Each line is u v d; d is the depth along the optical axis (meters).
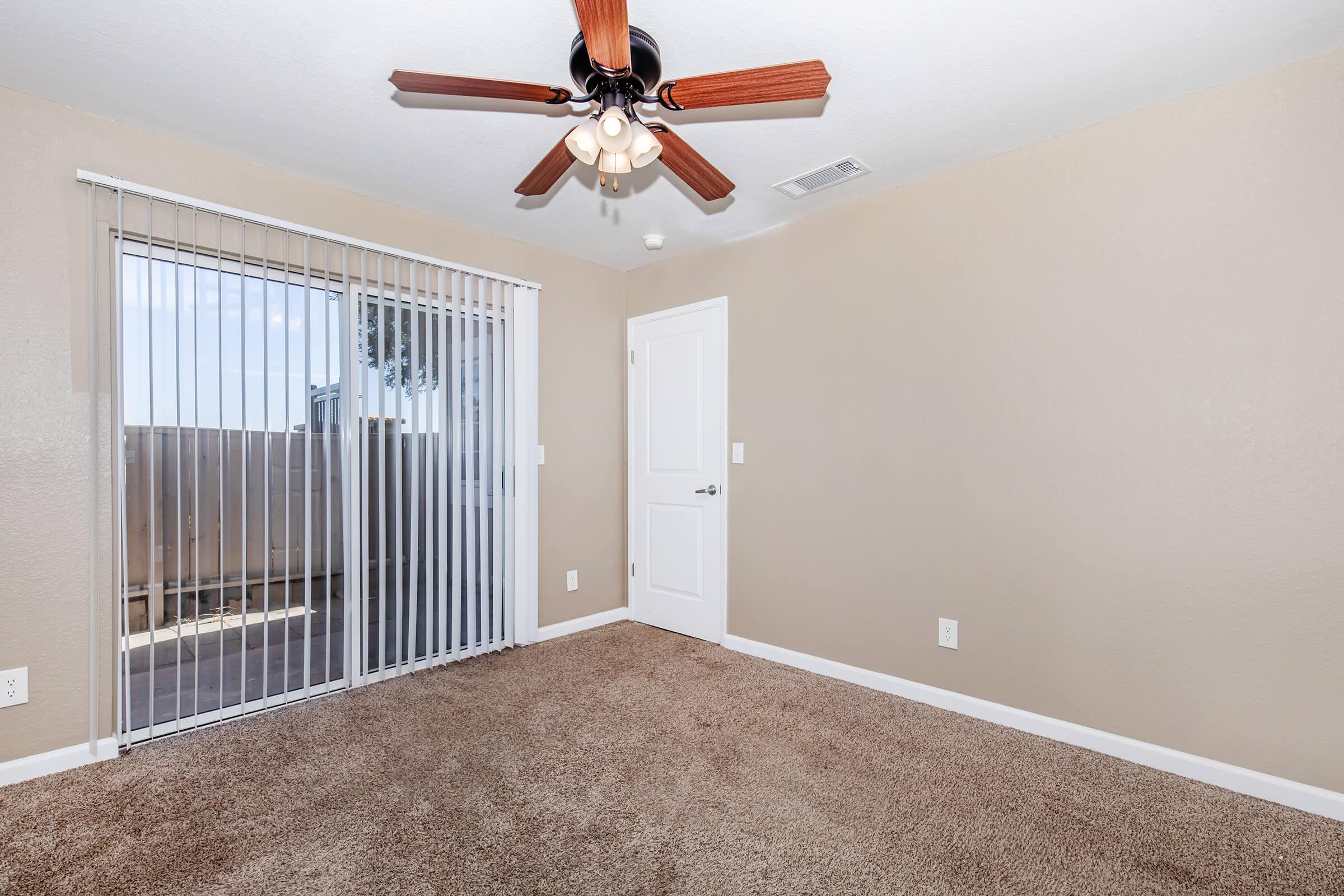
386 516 2.90
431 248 3.13
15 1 1.64
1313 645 1.91
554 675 3.01
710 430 3.59
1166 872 1.63
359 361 2.82
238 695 2.50
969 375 2.60
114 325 2.23
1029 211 2.45
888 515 2.84
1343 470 1.87
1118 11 1.70
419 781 2.04
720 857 1.68
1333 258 1.88
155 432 2.30
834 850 1.71
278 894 1.53
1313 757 1.91
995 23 1.75
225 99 2.12
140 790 1.98
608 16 1.34
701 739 2.35
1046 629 2.40
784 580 3.23
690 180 2.09
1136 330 2.21
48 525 2.11
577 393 3.80
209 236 2.42
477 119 2.25
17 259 2.06
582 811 1.89
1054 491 2.38
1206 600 2.08
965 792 2.00
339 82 2.03
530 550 3.48
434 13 1.72
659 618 3.85
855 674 2.93
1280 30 1.77
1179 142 2.12
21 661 2.06
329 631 2.75
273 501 2.59
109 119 2.23
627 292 4.06
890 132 2.35
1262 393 1.99
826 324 3.08
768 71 1.50
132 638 2.26
